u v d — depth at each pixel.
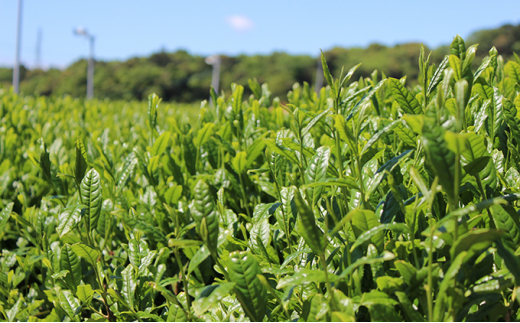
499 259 0.96
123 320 1.36
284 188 1.34
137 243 1.50
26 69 69.19
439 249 0.95
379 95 2.00
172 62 70.06
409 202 1.04
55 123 3.88
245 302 0.93
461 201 1.19
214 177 2.00
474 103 1.52
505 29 51.81
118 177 1.93
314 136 2.02
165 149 2.08
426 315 0.88
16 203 2.45
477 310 0.89
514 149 1.34
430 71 1.28
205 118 2.46
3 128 3.31
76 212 1.27
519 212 1.01
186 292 1.03
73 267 1.35
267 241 1.36
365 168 1.23
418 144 1.18
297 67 67.44
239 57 71.31
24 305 1.74
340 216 1.22
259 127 2.33
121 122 4.55
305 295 1.14
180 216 1.81
